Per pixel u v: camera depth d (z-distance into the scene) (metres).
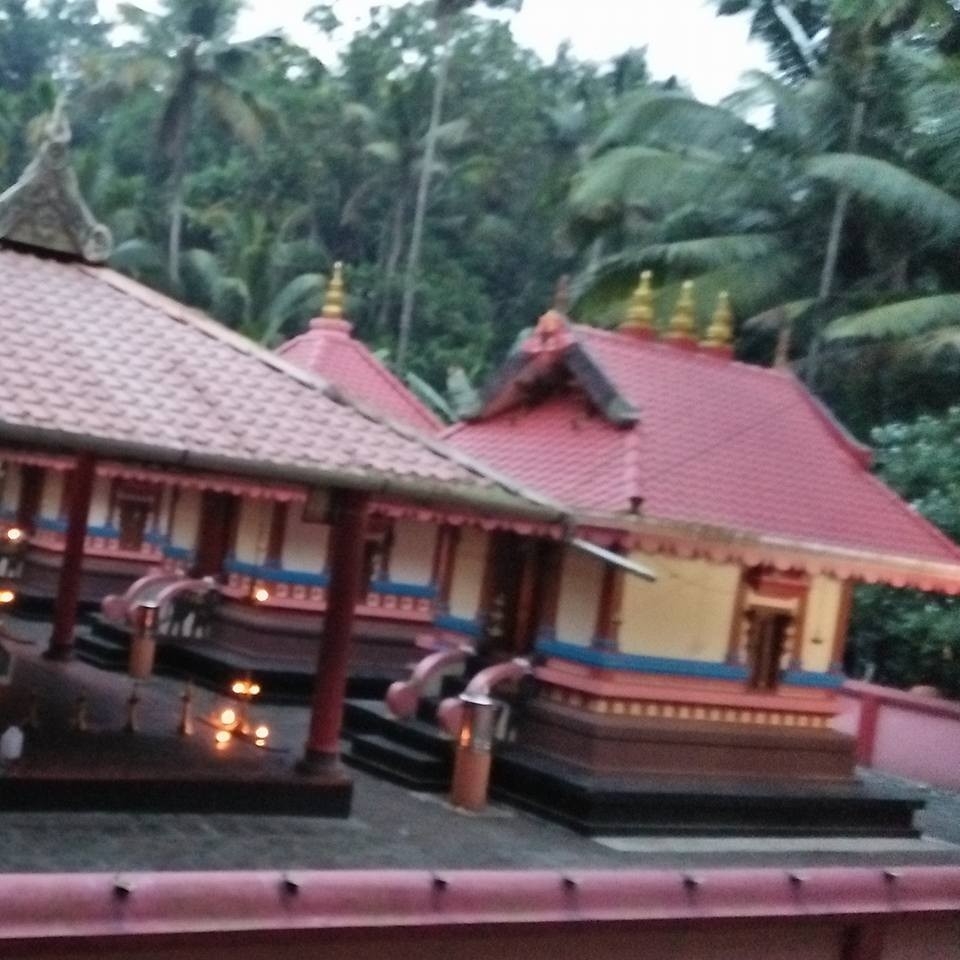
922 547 13.90
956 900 9.99
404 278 40.44
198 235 45.28
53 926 6.54
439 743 12.70
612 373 13.66
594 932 8.23
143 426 9.12
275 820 10.46
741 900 8.86
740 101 27.81
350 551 10.83
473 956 8.16
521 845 10.89
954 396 25.27
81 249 11.25
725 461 13.30
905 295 24.03
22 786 9.51
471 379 38.88
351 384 18.94
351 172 44.50
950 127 22.78
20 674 14.09
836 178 23.80
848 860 12.25
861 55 26.45
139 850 9.06
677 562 12.77
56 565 22.50
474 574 14.25
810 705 13.74
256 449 9.48
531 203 43.56
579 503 12.13
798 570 13.05
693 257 25.83
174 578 18.20
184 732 11.87
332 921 7.29
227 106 41.12
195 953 7.15
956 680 20.55
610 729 12.27
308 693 17.33
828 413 14.95
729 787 12.66
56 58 60.00
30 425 8.50
